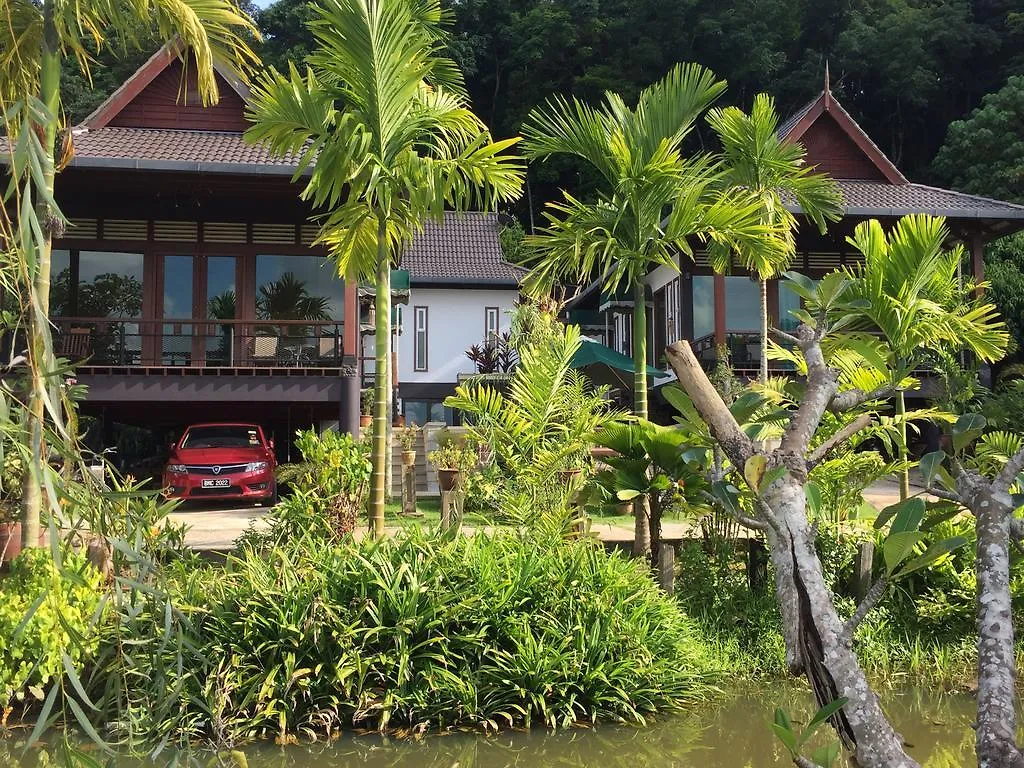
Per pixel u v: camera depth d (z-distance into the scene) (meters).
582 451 7.84
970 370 11.61
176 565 6.32
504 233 36.88
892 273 6.80
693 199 8.41
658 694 6.01
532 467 7.55
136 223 14.83
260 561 6.52
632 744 5.36
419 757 5.08
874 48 39.75
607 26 41.12
